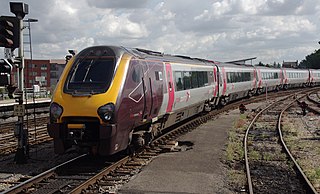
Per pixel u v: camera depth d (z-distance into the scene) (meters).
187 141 15.03
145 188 8.79
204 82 21.89
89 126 10.45
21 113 11.27
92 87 10.61
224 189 8.80
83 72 11.02
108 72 10.88
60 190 8.57
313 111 26.73
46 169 10.56
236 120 21.83
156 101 13.22
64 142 10.58
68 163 10.65
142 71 12.19
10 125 22.22
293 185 9.49
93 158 11.76
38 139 15.72
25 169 10.62
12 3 10.51
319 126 19.98
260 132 17.92
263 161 11.95
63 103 10.46
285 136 16.73
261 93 46.75
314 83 72.88
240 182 9.43
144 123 12.49
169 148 13.10
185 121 21.16
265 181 9.77
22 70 11.05
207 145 14.22
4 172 10.30
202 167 10.79
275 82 50.09
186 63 18.70
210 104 24.84
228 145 13.98
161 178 9.63
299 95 46.78
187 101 18.03
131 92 11.08
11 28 10.54
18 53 10.87
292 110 28.64
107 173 9.96
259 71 42.94
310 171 10.48
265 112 27.42
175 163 11.24
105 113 10.13
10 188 8.23
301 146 14.40
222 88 27.48
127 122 10.88
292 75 58.62
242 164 11.42
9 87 10.88
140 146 12.07
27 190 8.55
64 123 10.53
